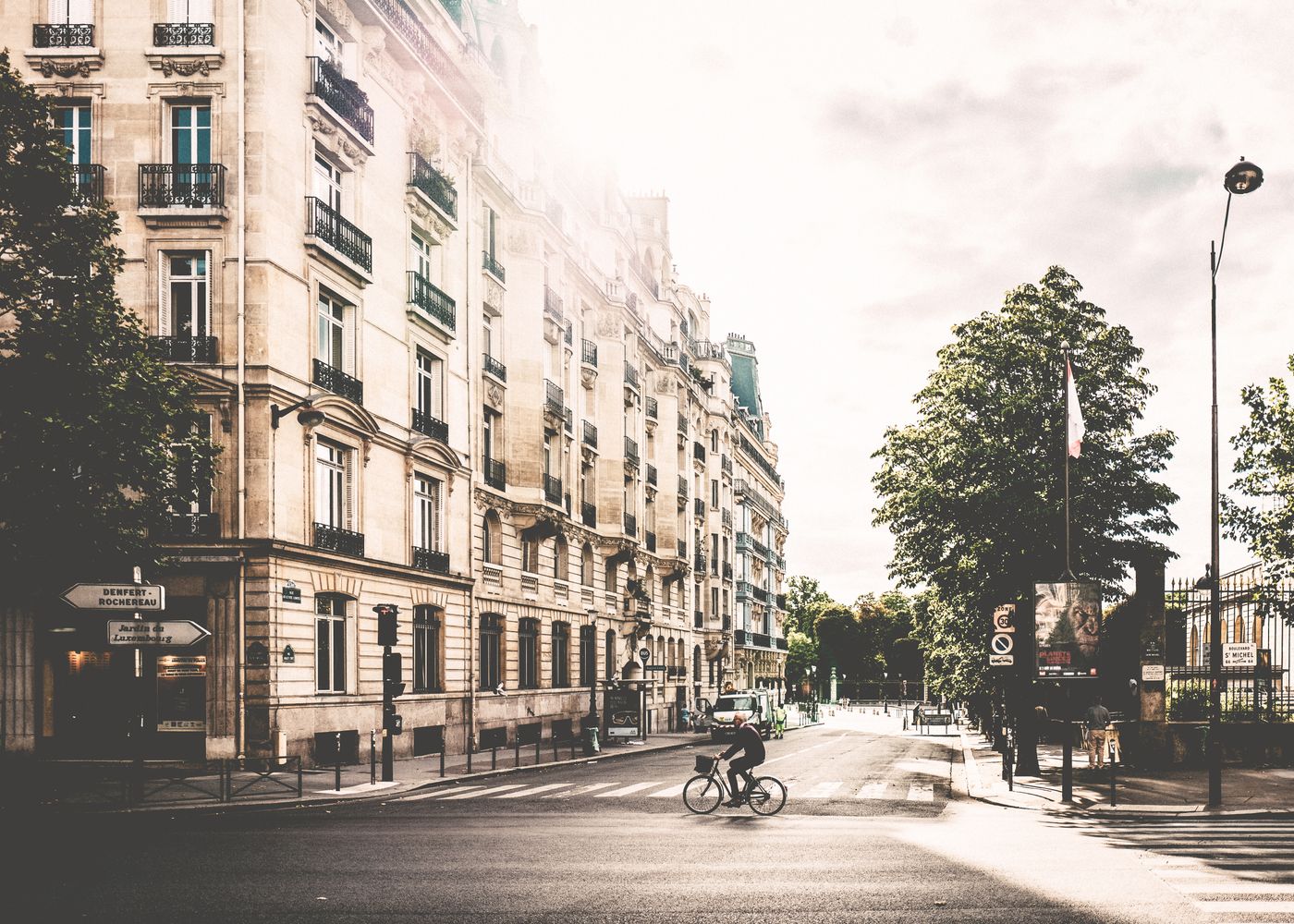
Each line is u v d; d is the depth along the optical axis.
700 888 11.89
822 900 11.23
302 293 29.75
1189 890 11.70
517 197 44.50
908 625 150.38
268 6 28.64
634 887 11.95
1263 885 11.97
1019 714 28.08
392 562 33.47
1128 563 31.80
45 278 20.98
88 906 10.81
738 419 89.56
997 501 30.20
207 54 28.27
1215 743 20.78
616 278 60.53
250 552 27.39
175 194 28.03
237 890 11.66
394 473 34.44
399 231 35.59
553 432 48.62
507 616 43.00
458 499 38.94
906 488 32.97
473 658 39.28
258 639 27.28
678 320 74.38
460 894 11.48
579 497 51.66
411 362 36.09
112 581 24.95
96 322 20.64
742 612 92.19
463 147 40.41
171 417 22.05
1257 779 25.00
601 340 56.25
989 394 31.78
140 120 28.34
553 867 13.27
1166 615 29.83
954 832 17.11
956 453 31.41
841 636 150.62
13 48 28.42
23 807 19.78
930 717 63.19
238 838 15.74
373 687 32.31
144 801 20.48
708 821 18.67
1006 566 31.12
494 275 43.34
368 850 14.56
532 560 46.16
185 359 27.75
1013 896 11.38
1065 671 22.97
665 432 67.44
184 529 27.42
